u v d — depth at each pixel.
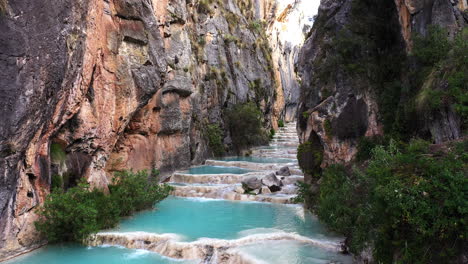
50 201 9.77
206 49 29.33
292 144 35.34
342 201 9.17
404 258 5.60
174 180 19.45
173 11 21.95
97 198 11.65
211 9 31.72
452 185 5.34
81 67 11.23
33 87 8.79
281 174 18.92
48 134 10.32
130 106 15.02
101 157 13.62
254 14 44.53
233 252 9.35
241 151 30.83
